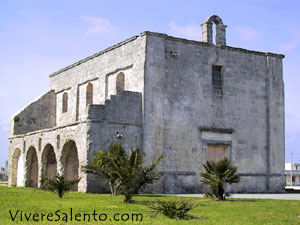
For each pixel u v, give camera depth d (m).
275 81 37.91
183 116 33.53
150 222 15.54
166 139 32.66
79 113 40.97
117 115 31.45
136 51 33.47
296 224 15.88
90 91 40.16
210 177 25.36
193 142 33.69
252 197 28.95
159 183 31.81
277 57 38.31
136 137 31.84
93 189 30.23
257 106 36.94
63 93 44.19
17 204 20.75
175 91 33.44
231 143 35.34
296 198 28.23
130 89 33.94
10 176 43.50
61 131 34.34
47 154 37.72
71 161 35.06
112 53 36.56
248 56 37.06
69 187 25.91
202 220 16.41
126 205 20.97
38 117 44.44
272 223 16.03
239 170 35.38
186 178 33.00
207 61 35.12
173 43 33.84
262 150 36.72
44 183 33.28
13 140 43.56
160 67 32.81
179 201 17.78
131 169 22.80
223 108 35.38
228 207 21.03
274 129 37.25
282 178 37.03
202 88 34.62
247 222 16.17
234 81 36.12
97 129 30.78
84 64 40.69
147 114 32.06
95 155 27.42
